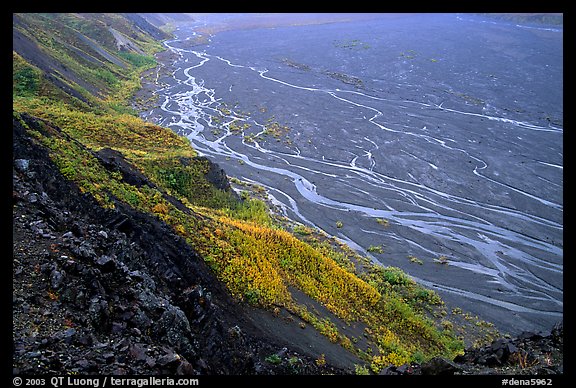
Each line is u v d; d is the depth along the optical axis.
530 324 30.91
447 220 44.44
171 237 22.09
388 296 30.95
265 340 18.95
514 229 42.78
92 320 11.48
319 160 57.69
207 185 38.91
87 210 19.61
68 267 12.52
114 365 10.30
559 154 57.53
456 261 38.16
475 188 50.16
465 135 64.50
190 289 17.23
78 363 9.89
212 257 23.17
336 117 72.56
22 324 10.40
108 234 16.48
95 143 39.78
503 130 65.75
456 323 30.34
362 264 36.28
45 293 11.52
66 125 42.03
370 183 51.78
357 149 60.69
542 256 38.78
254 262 25.20
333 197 48.72
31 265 12.20
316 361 18.91
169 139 45.47
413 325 27.47
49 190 18.83
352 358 21.31
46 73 56.69
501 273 36.66
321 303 25.42
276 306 22.62
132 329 11.98
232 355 15.83
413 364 16.19
